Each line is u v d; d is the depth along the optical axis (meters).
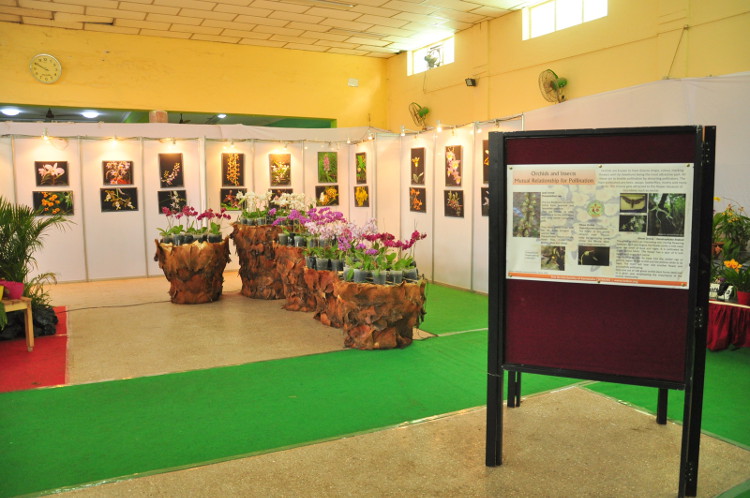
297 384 4.41
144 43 10.82
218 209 9.94
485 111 10.56
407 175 9.30
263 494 2.79
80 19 9.68
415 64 12.52
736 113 6.13
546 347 2.84
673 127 2.54
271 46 11.90
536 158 2.75
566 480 2.90
